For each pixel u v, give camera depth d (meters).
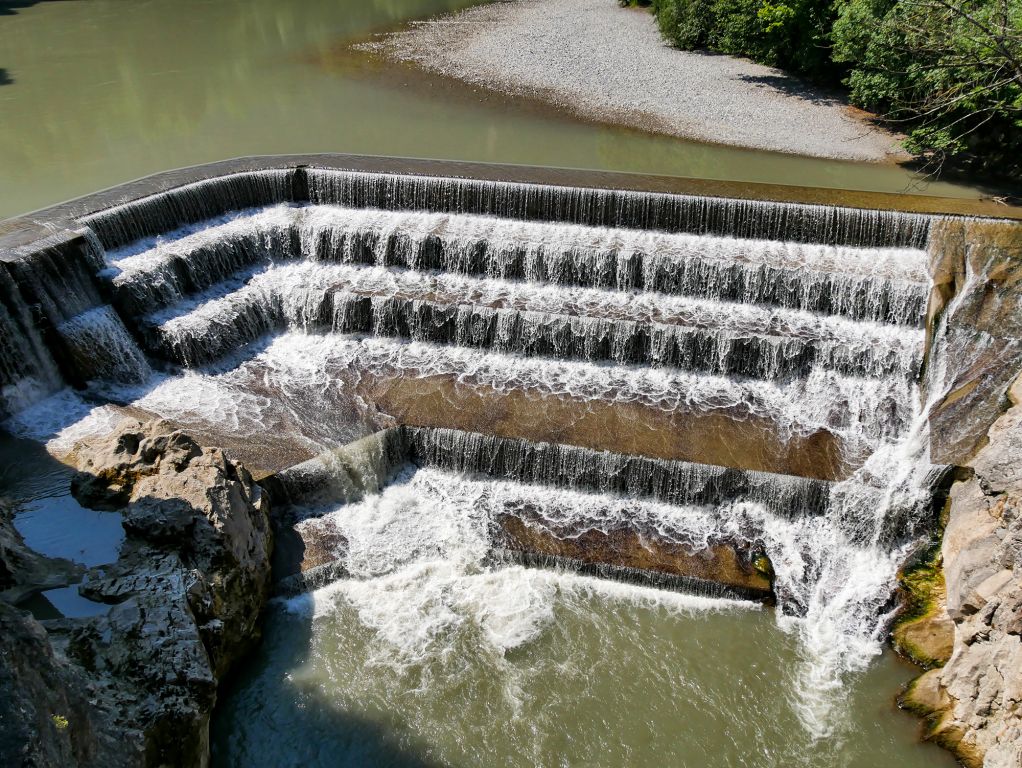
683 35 40.94
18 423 16.73
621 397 18.77
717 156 26.69
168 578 12.49
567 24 47.25
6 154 25.83
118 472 14.51
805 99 33.06
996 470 13.80
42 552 13.16
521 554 15.82
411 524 16.47
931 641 14.03
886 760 12.68
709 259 20.09
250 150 26.50
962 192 23.42
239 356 19.98
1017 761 11.34
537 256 20.88
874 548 15.69
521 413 18.19
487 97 33.16
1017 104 21.83
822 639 14.50
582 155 26.53
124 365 18.50
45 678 8.44
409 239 21.42
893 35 24.88
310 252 22.12
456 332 20.31
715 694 13.65
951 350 17.77
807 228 20.62
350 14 49.81
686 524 16.39
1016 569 12.39
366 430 17.48
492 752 12.73
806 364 18.83
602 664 14.09
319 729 12.95
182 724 10.90
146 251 20.17
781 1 33.84
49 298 17.58
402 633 14.46
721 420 18.06
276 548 15.55
